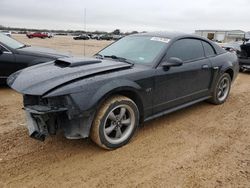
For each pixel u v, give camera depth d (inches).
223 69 224.7
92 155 146.6
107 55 193.5
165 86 174.2
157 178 127.4
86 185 122.0
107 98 146.3
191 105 222.7
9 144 157.2
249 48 417.7
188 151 152.6
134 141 163.0
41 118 133.9
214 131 180.9
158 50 178.5
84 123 137.9
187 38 200.1
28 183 123.0
